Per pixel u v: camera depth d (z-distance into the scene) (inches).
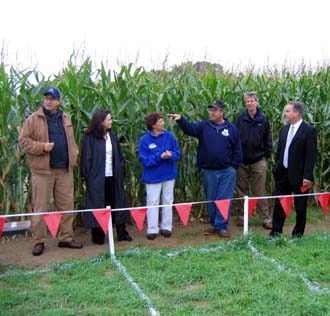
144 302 145.8
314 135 198.4
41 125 192.4
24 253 204.8
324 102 285.0
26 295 152.2
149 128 216.5
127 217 217.2
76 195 237.1
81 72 229.3
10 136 223.1
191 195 266.4
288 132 205.5
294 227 229.6
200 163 223.6
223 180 220.8
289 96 284.4
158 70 292.2
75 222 241.9
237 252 195.3
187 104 255.9
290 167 203.9
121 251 203.2
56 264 183.3
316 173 290.8
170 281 164.4
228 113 262.8
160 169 218.7
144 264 183.0
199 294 151.6
